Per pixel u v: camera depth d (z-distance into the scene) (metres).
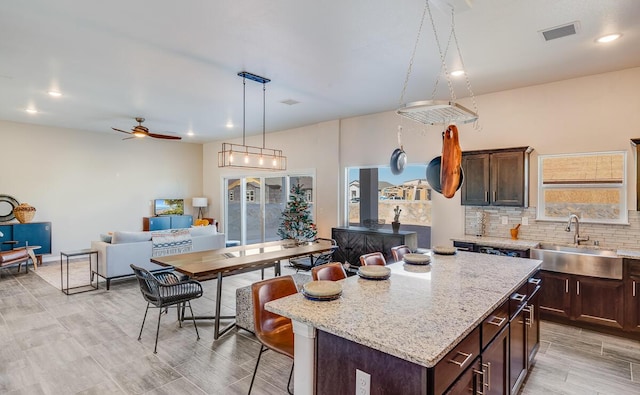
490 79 4.42
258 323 2.28
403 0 2.59
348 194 6.98
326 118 6.83
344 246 6.31
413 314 1.74
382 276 2.42
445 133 2.36
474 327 1.64
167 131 8.24
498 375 2.05
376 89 4.86
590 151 4.29
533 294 2.89
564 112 4.46
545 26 3.01
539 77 4.35
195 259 3.87
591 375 2.94
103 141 8.41
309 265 6.49
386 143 6.26
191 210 10.12
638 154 3.80
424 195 5.89
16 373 2.92
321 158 7.23
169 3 2.65
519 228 4.79
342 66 3.95
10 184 7.13
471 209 5.25
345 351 1.58
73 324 3.98
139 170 9.05
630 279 3.56
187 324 4.02
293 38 3.25
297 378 1.77
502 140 4.93
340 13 2.79
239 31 3.11
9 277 6.14
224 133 8.55
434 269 2.75
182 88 4.79
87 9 2.74
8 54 3.62
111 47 3.45
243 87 4.74
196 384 2.78
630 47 3.45
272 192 8.61
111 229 8.51
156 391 2.67
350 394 1.56
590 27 3.03
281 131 8.19
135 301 4.82
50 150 7.61
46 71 4.12
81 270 6.72
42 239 7.16
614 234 4.14
